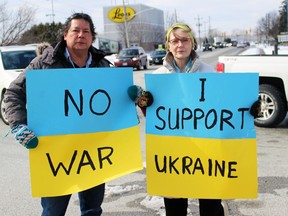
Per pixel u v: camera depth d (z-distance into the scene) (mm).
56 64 2912
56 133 2859
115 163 2975
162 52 36625
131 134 3016
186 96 2973
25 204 4383
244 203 4238
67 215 4070
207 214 3113
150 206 4230
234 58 8047
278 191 4559
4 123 9359
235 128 2943
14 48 10203
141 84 15914
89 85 2887
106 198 4484
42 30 45031
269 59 7703
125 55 28359
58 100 2838
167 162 3047
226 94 2924
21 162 6090
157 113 3045
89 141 2922
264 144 6680
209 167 2980
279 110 7727
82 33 2865
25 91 2867
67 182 2881
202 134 2975
